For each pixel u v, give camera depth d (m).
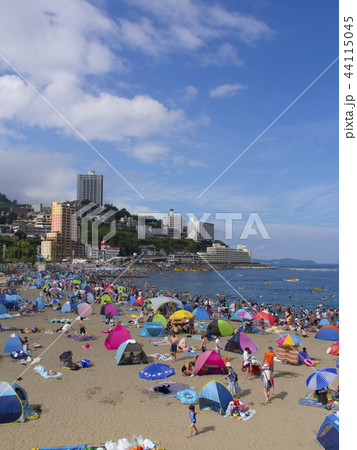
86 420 11.98
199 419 12.12
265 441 10.63
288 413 12.60
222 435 11.00
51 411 12.67
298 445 10.40
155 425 11.66
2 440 10.55
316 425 11.70
